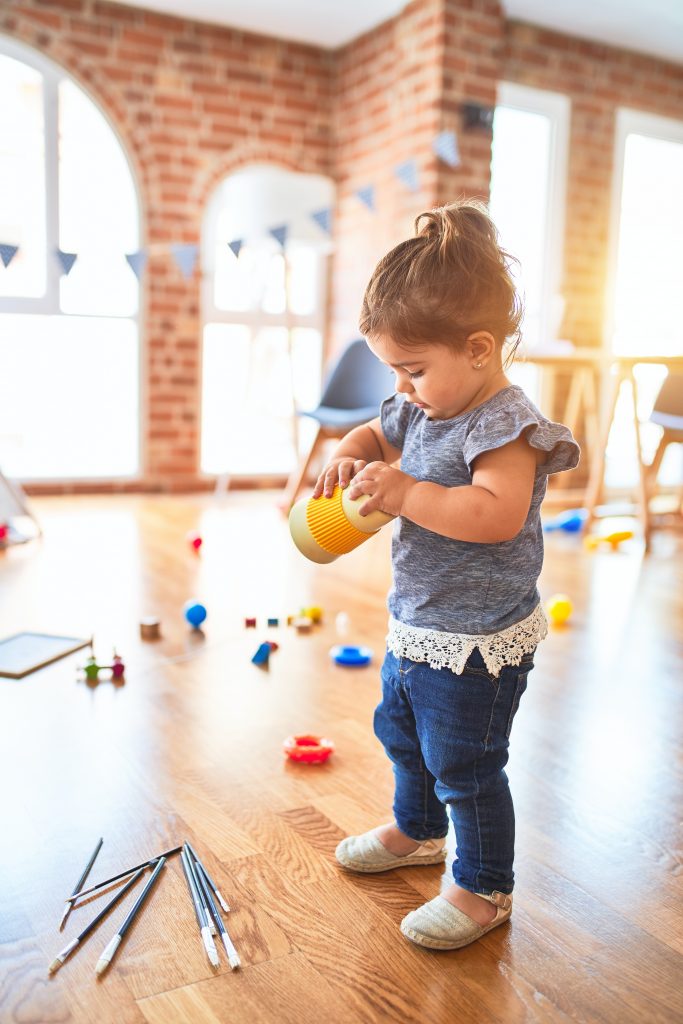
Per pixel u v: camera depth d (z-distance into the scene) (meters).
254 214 4.51
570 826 1.38
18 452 4.45
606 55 4.84
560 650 2.24
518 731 1.74
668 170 5.24
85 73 4.24
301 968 1.03
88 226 4.40
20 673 1.95
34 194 4.26
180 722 1.73
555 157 4.83
